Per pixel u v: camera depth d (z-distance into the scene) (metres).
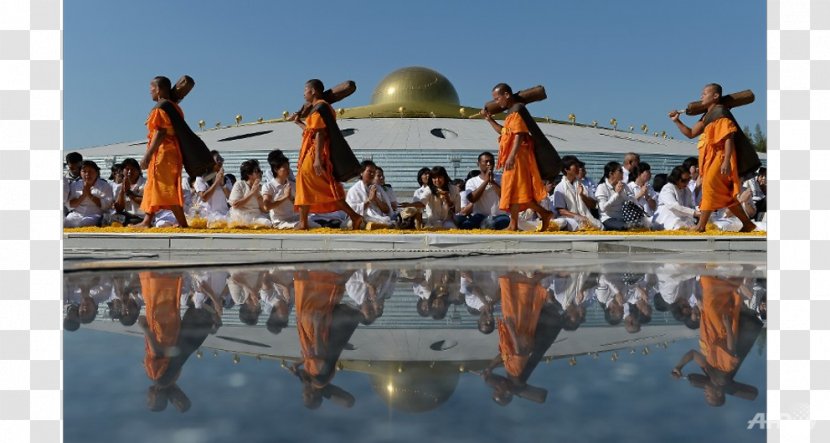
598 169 24.61
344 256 3.61
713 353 0.80
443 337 0.94
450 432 0.46
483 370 0.69
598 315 1.21
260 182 6.95
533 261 3.29
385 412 0.51
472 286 1.86
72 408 0.54
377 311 1.29
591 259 3.50
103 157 25.17
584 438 0.44
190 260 3.05
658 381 0.63
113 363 0.74
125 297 1.54
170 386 0.61
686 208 7.24
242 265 2.75
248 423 0.48
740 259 3.55
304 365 0.72
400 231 6.21
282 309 1.32
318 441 0.44
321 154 6.14
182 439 0.45
